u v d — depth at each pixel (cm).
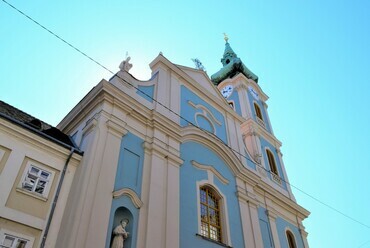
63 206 948
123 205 1029
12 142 945
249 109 2364
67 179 1001
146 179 1155
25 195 895
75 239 842
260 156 1991
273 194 1812
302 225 1950
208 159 1517
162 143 1303
